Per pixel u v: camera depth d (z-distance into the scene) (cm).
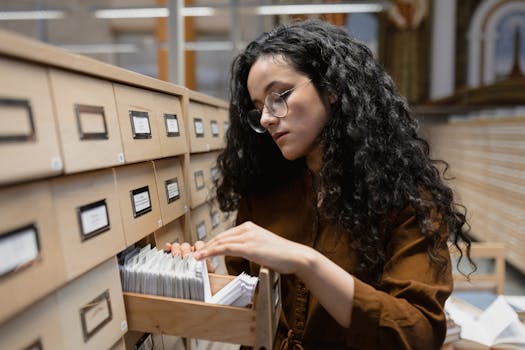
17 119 40
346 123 76
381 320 61
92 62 54
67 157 48
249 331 58
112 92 62
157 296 62
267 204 93
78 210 51
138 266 65
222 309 59
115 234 60
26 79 42
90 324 53
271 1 235
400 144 78
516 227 272
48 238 45
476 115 438
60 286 47
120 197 63
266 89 74
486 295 156
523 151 262
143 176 73
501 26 414
